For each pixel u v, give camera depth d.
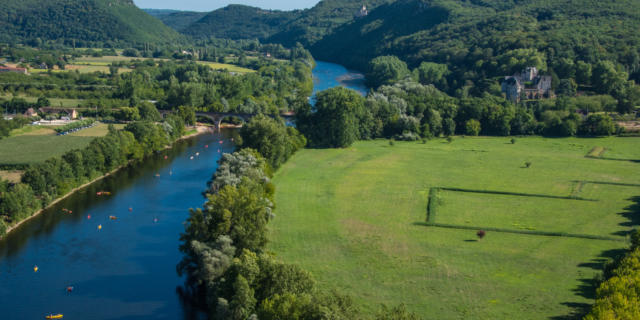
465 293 123.25
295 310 87.19
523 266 137.62
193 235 130.38
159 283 133.75
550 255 144.25
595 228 164.75
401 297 121.06
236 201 131.12
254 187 166.25
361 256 143.25
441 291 124.19
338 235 157.62
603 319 89.44
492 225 167.00
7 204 165.12
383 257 142.75
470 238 156.62
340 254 144.25
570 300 119.25
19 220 167.50
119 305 123.38
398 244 151.75
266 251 128.50
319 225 165.50
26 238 157.25
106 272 138.62
